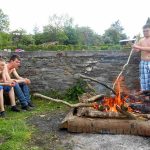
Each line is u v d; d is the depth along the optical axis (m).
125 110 2.28
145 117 2.32
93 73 3.46
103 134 2.27
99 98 2.61
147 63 2.95
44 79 3.52
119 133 2.26
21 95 3.00
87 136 2.23
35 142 2.12
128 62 3.15
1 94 2.74
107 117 2.31
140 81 3.10
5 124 2.47
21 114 2.86
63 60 3.48
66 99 3.44
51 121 2.62
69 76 3.49
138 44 2.98
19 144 2.06
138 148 2.00
